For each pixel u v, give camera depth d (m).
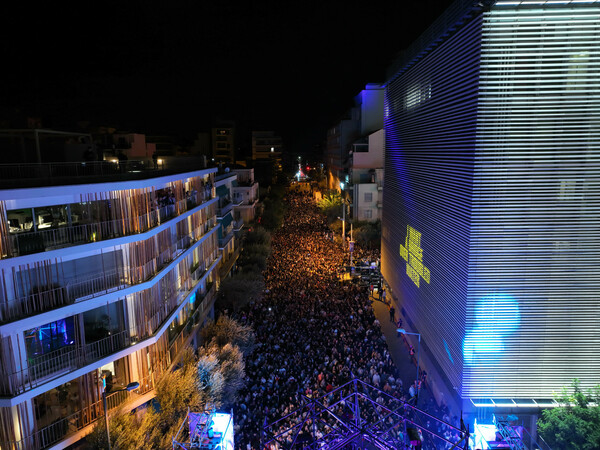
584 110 18.91
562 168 19.36
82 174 21.91
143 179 20.09
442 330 24.69
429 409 24.16
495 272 20.44
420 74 28.78
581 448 17.05
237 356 24.34
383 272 42.50
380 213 64.94
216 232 36.91
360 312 35.88
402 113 33.91
